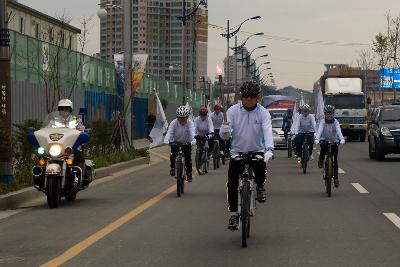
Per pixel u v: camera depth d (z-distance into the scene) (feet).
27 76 76.64
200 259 25.81
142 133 148.87
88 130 44.55
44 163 41.16
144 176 65.82
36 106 78.59
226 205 42.24
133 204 43.19
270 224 34.24
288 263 24.93
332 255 26.30
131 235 31.32
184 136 48.60
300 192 49.42
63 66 89.86
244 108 28.96
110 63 119.24
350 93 144.25
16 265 25.12
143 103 149.38
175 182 58.95
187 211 39.52
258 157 28.73
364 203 42.65
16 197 43.62
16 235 31.83
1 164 46.03
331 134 47.44
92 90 106.01
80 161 43.73
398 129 81.61
